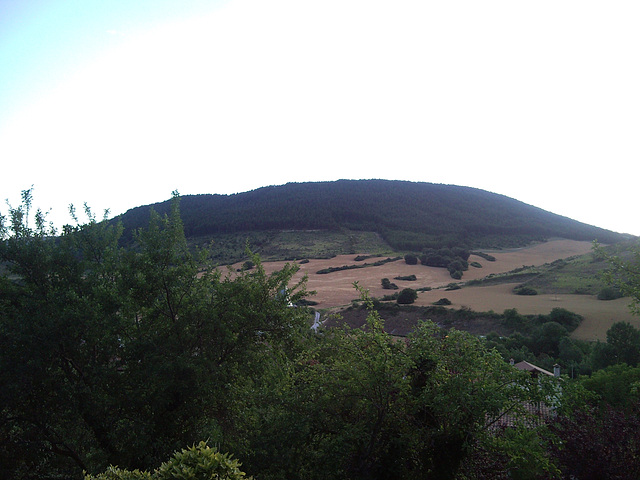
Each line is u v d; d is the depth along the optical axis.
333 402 10.23
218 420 11.46
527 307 60.06
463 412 9.24
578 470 8.27
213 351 12.24
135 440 9.95
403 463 9.95
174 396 11.52
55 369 11.88
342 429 9.79
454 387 9.31
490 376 9.86
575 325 49.44
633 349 33.66
